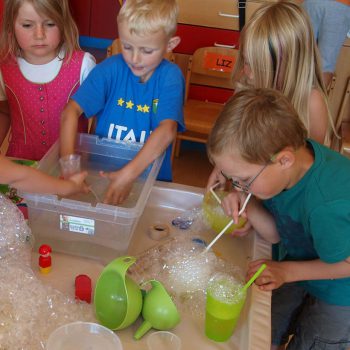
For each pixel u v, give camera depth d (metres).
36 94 1.39
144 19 1.06
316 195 0.87
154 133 1.12
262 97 0.83
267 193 0.85
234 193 1.00
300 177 0.90
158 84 1.24
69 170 1.04
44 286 0.75
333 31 2.11
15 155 1.44
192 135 3.03
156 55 1.14
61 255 0.90
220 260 0.89
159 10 1.08
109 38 2.42
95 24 2.39
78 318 0.72
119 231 0.87
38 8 1.22
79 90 1.24
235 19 2.67
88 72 1.41
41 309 0.71
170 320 0.72
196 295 0.81
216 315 0.71
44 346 0.66
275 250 1.14
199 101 2.92
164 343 0.71
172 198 1.12
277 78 1.17
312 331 1.13
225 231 0.99
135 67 1.17
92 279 0.84
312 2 2.09
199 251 0.91
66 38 1.36
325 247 0.85
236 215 0.94
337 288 1.05
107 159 1.21
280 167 0.83
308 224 0.89
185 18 2.73
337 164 0.90
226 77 2.79
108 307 0.72
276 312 1.26
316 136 1.25
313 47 1.19
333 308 1.08
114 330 0.72
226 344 0.74
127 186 1.04
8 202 0.84
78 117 1.23
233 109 0.82
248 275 0.87
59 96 1.41
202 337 0.74
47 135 1.43
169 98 1.22
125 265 0.72
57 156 1.09
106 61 1.28
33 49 1.31
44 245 0.84
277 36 1.12
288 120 0.82
